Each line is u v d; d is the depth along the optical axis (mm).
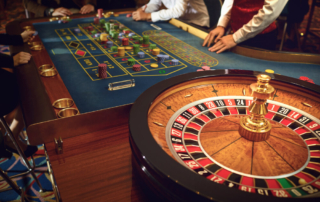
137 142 950
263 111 1170
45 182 2596
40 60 2223
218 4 4133
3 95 2070
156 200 889
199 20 4211
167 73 1960
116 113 1447
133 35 2949
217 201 728
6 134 2324
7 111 2092
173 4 4000
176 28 3287
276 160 1061
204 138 1187
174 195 803
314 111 1381
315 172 992
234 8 2809
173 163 857
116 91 1650
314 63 2160
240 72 1573
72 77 1872
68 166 1158
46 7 4934
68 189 1041
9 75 2227
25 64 2031
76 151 1247
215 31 2770
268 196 737
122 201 991
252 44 2902
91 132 1392
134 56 2326
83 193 1026
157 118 1271
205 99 1465
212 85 1568
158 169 832
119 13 4016
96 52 2414
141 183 974
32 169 2217
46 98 1511
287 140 1192
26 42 2643
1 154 1694
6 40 2490
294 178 960
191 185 773
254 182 932
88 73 1944
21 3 9961
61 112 1378
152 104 1278
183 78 1480
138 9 4047
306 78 1821
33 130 1279
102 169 1143
